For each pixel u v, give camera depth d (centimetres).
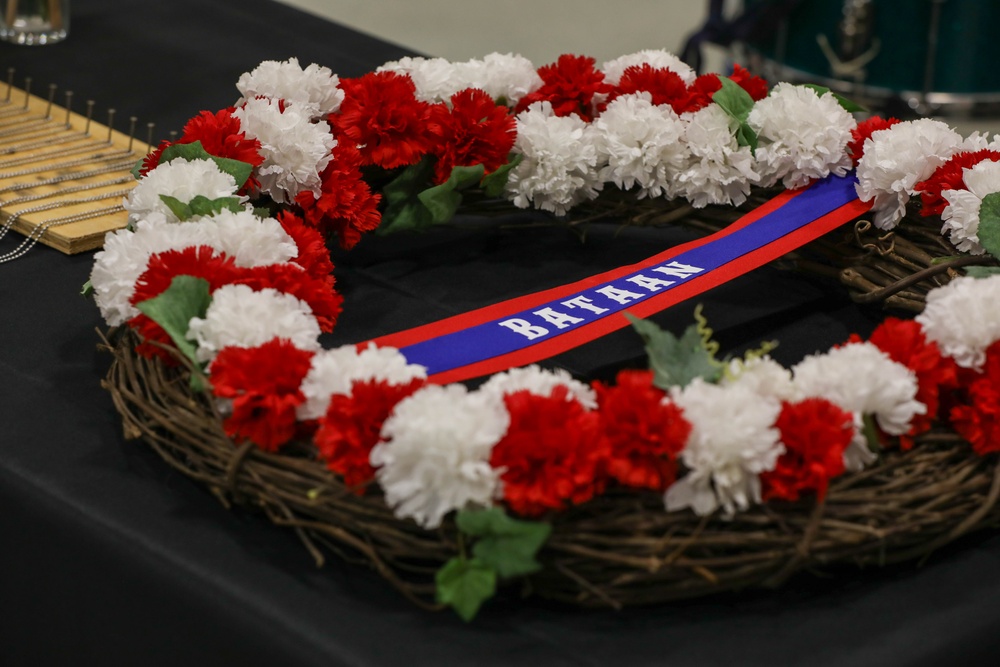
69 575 161
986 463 161
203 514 160
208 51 229
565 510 154
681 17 513
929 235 186
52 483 162
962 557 160
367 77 190
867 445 158
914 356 159
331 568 156
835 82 316
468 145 187
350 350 159
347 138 188
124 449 166
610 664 150
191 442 160
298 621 152
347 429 154
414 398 153
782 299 188
